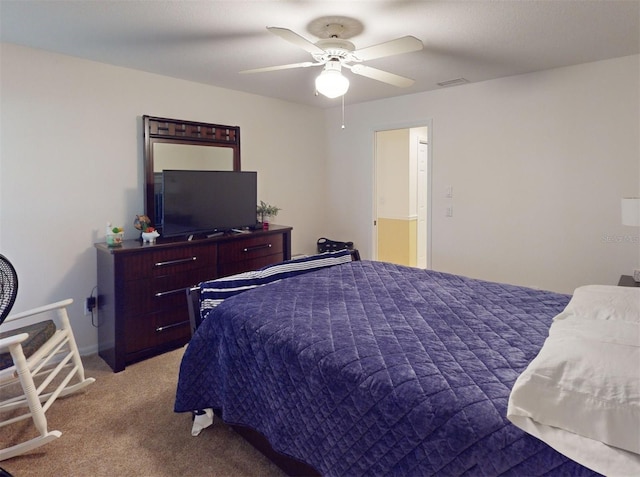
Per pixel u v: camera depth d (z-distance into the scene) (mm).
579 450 959
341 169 5008
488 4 2131
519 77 3561
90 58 3014
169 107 3543
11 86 2717
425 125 4223
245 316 1854
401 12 2227
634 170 3096
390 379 1303
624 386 965
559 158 3418
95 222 3164
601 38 2650
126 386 2637
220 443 2033
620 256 3215
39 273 2916
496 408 1124
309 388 1500
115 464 1881
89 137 3094
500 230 3795
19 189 2793
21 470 1841
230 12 2217
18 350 1919
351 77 3619
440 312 1879
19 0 2074
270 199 4512
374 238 4805
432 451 1154
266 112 4379
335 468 1401
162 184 3260
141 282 2961
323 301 2027
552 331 1418
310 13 2227
